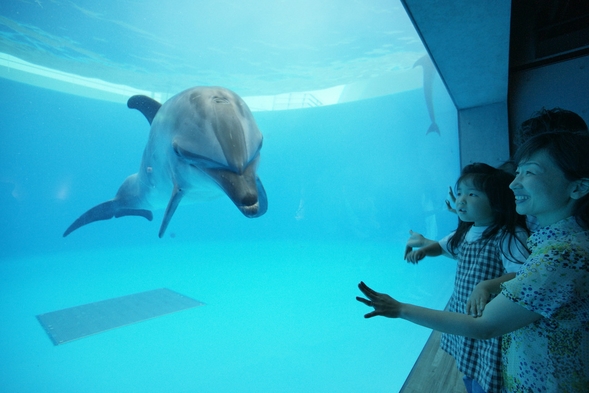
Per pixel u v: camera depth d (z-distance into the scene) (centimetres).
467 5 331
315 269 1041
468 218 192
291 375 313
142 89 1891
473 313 138
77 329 479
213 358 363
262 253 1606
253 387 296
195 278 916
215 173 301
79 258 2128
